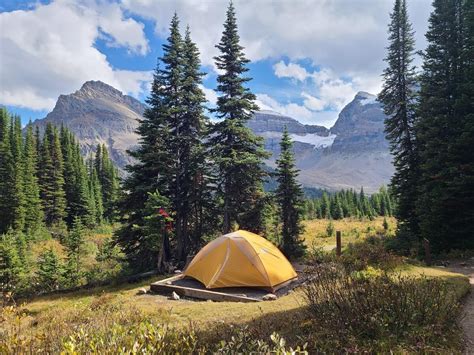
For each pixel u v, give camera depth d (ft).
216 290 40.83
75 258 77.20
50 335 16.05
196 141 74.18
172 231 70.74
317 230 135.13
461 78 61.46
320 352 15.03
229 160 65.05
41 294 57.93
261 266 41.06
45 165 189.98
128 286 55.31
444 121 59.98
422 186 61.77
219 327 20.52
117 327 13.52
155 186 66.74
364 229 126.31
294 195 71.56
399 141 75.66
